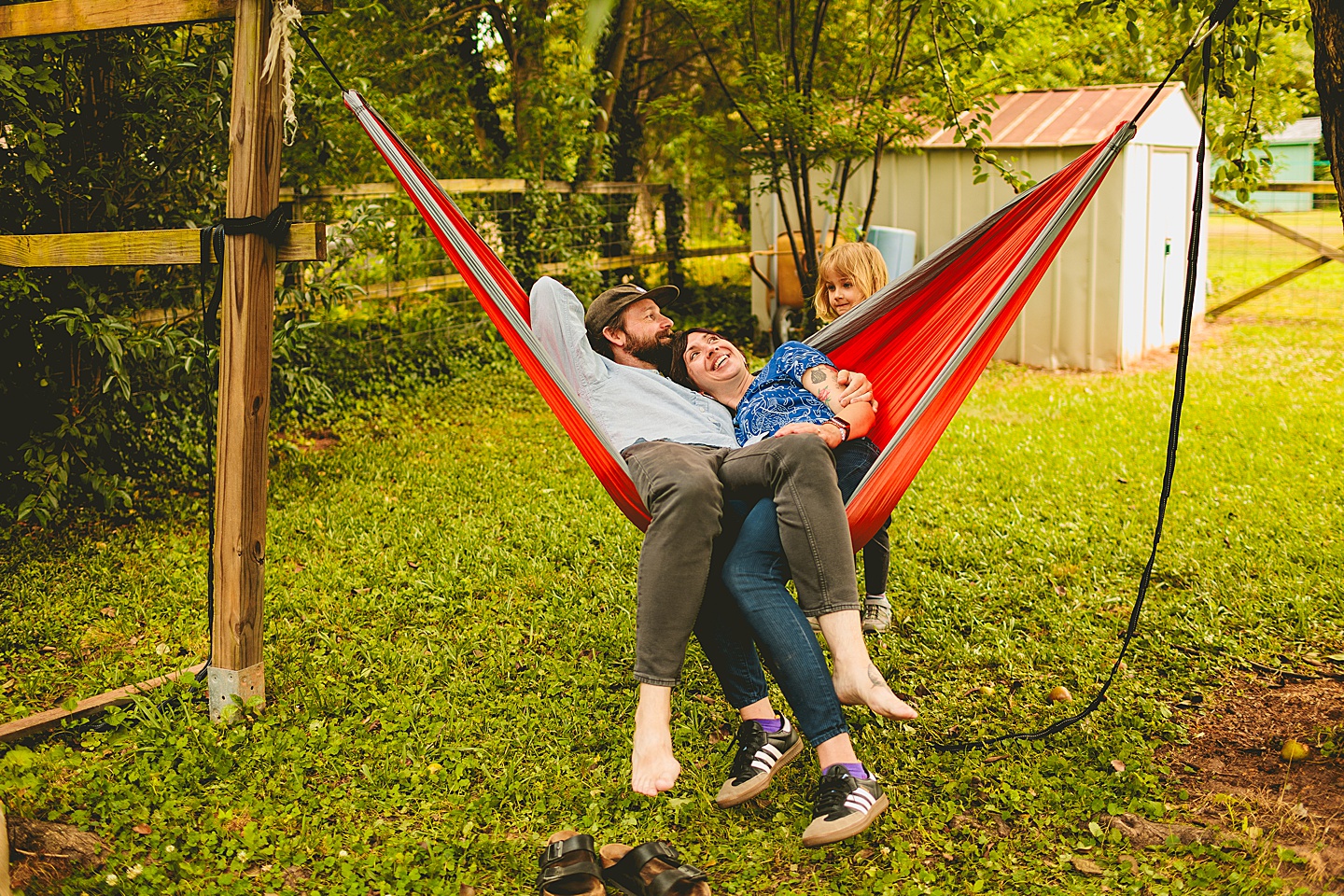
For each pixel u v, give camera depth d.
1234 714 3.38
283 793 2.97
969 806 2.90
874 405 3.55
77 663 3.86
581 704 3.48
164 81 5.37
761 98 8.67
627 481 3.04
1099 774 2.98
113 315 5.52
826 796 2.66
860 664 2.71
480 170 10.80
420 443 7.04
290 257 3.33
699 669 3.69
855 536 3.04
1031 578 4.48
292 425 7.49
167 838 2.74
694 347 3.48
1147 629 3.97
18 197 5.27
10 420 5.48
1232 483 5.89
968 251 3.42
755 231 11.16
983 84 8.40
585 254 10.87
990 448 6.72
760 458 2.89
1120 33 8.82
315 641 3.99
